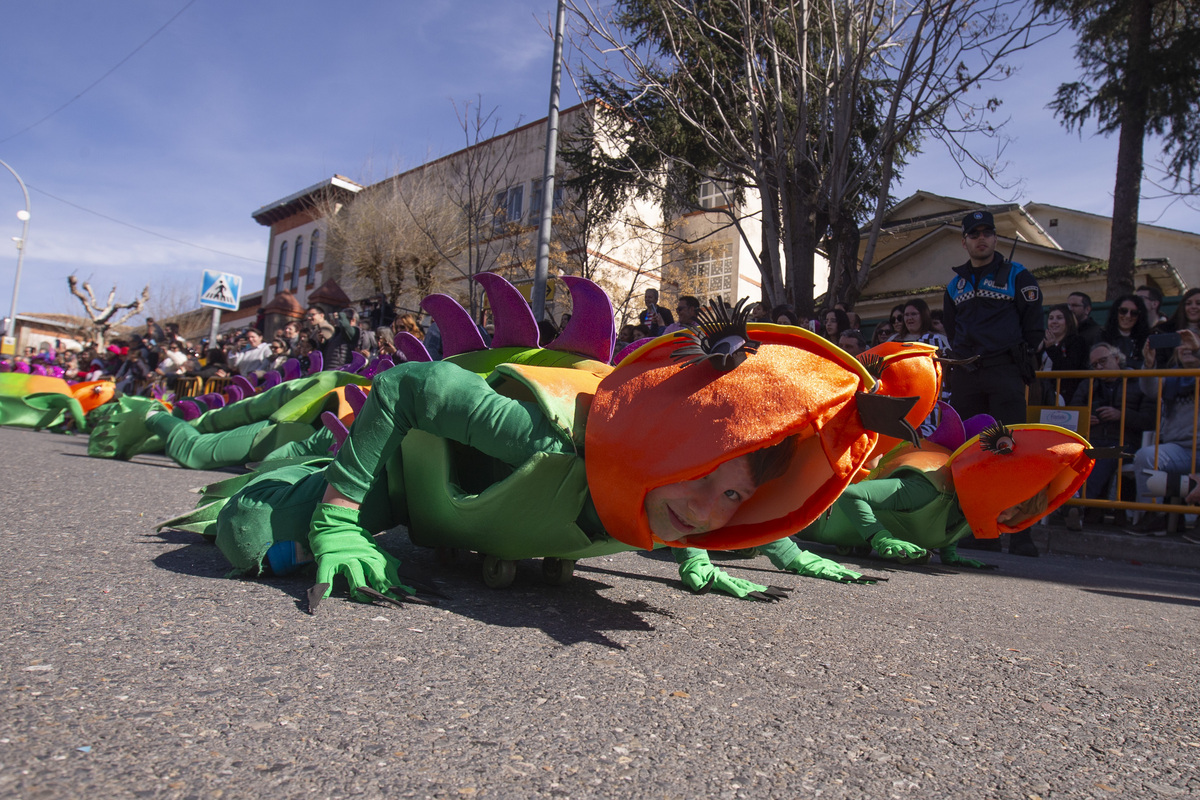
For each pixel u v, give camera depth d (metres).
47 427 11.41
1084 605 3.31
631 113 12.70
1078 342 6.41
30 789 1.01
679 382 1.86
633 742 1.36
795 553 3.49
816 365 1.80
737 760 1.32
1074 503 5.72
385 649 1.76
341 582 2.31
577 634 2.05
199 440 6.20
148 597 2.06
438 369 2.24
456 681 1.59
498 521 2.24
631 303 18.45
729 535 2.10
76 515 3.53
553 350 2.48
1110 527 6.07
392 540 3.44
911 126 10.26
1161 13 11.76
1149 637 2.70
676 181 13.50
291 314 14.28
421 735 1.31
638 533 1.94
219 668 1.55
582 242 16.72
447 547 2.65
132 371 15.91
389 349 7.07
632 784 1.19
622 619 2.27
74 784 1.04
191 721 1.28
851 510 4.26
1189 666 2.30
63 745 1.15
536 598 2.45
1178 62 10.93
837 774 1.30
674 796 1.17
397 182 19.97
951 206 17.83
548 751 1.29
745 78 11.26
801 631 2.33
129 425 7.11
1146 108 11.20
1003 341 5.07
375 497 2.45
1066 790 1.33
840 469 1.83
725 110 11.95
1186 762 1.50
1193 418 5.43
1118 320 6.64
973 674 2.02
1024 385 5.16
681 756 1.32
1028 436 3.97
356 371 7.09
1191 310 6.03
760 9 11.13
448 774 1.17
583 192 15.02
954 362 2.21
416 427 2.29
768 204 10.64
